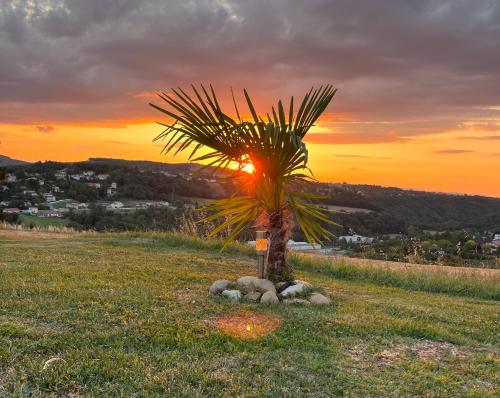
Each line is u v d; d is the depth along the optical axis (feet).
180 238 56.13
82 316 20.59
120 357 16.33
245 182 27.86
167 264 39.93
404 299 33.63
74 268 33.96
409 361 18.65
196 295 27.17
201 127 25.79
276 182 27.30
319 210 28.73
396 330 22.84
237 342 18.95
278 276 29.55
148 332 19.07
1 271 31.30
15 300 22.63
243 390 14.64
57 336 17.81
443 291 40.01
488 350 21.48
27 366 14.98
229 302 25.90
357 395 15.15
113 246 52.01
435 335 22.57
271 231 29.45
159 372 15.48
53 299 23.31
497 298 38.45
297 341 19.74
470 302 35.19
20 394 12.96
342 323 23.08
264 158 26.40
